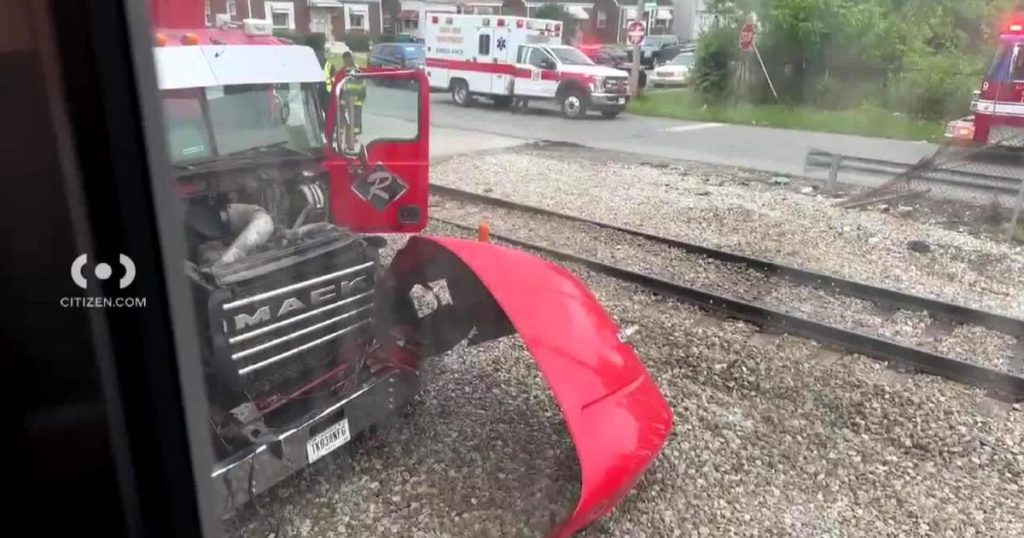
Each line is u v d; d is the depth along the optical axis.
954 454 3.97
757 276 6.67
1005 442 4.07
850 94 18.72
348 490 3.43
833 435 4.12
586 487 2.92
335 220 3.97
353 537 3.18
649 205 9.17
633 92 20.84
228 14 3.60
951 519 3.43
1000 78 11.26
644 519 3.37
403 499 3.42
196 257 2.83
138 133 1.72
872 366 4.98
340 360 3.30
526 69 18.89
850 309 5.96
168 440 1.91
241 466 2.82
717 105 19.98
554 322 3.33
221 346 2.77
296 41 3.89
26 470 1.64
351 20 18.22
